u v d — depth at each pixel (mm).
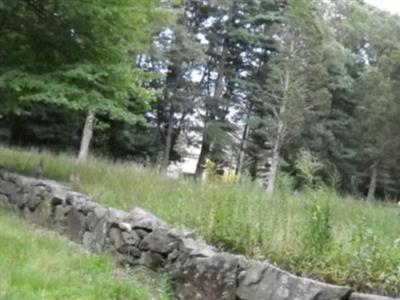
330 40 27391
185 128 27719
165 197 6785
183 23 25609
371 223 5758
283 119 22891
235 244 4559
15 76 8195
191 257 4320
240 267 3896
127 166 10742
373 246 3918
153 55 22016
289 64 23234
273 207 5324
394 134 24688
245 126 28500
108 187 7555
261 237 4465
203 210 5246
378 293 3557
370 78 25969
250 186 6547
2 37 8914
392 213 8086
